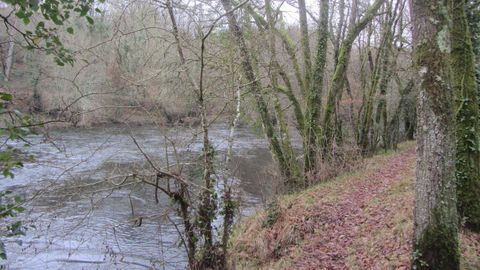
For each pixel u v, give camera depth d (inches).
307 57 607.8
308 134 570.9
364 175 538.3
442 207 213.5
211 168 279.7
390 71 772.0
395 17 722.8
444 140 208.7
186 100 303.3
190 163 272.4
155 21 298.2
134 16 297.7
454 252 215.9
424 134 213.9
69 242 377.7
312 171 560.1
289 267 323.9
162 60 300.7
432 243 216.5
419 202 221.1
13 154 140.2
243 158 818.2
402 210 334.6
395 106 993.5
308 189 515.8
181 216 278.8
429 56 205.6
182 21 312.3
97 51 328.8
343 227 360.8
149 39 304.8
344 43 577.6
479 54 324.5
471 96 271.4
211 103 316.8
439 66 204.1
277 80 592.1
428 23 204.8
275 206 422.9
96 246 393.4
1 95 121.9
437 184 212.7
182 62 283.3
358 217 370.3
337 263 303.9
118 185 259.0
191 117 307.0
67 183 323.0
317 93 557.0
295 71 615.8
